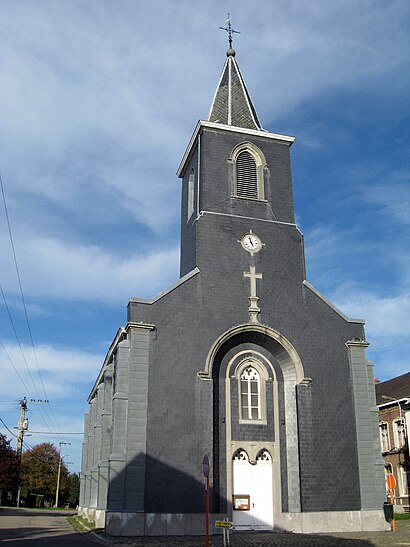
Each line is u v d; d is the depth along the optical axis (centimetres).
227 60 3759
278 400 2884
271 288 3009
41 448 10150
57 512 5669
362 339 3056
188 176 3575
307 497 2678
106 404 3136
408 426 4441
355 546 1959
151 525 2430
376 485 2795
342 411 2884
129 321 2700
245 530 2628
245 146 3328
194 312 2823
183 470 2550
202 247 2983
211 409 2681
